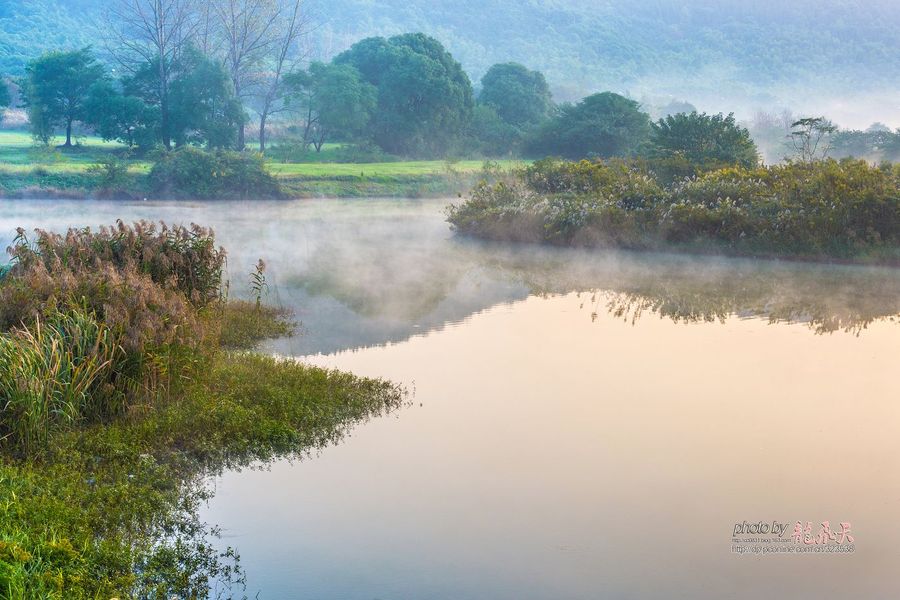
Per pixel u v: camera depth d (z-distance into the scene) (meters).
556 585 6.57
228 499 7.96
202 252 14.39
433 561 6.90
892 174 25.73
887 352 13.37
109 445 8.48
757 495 8.12
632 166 33.97
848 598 6.43
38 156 49.59
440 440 9.45
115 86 77.19
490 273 21.23
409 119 76.31
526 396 11.08
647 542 7.23
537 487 8.27
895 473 8.65
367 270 21.56
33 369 8.80
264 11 73.94
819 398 11.05
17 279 11.80
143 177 43.66
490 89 94.69
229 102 60.06
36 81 61.66
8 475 7.34
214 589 6.46
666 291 18.56
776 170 28.19
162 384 9.73
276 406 9.86
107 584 5.99
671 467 8.76
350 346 13.55
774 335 14.52
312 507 7.82
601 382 11.74
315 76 70.94
